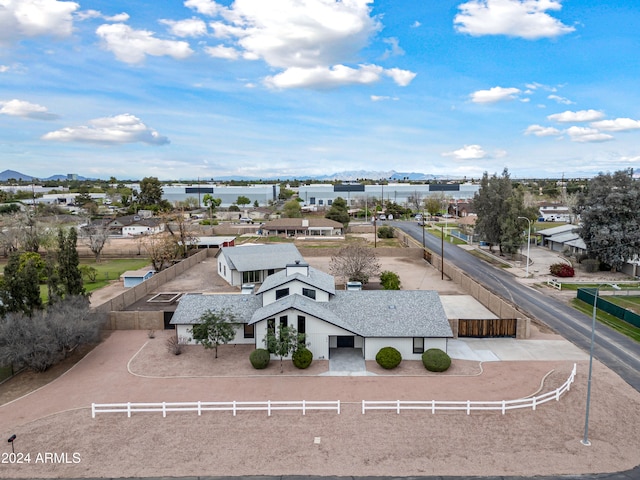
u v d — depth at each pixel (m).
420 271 70.00
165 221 89.44
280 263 63.31
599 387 29.27
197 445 23.77
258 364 32.75
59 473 21.70
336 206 138.50
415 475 21.31
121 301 49.19
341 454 22.88
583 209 69.19
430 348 34.44
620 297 52.22
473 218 126.44
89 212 152.88
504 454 22.80
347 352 36.19
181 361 34.88
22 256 65.56
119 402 28.53
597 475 21.22
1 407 28.14
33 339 32.28
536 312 47.50
